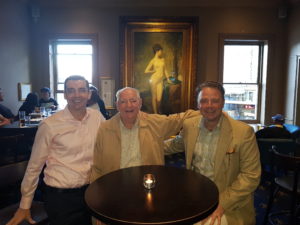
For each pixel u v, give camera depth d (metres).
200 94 1.52
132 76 5.02
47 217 1.73
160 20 4.86
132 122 1.67
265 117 5.15
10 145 2.17
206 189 1.22
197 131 1.62
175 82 5.02
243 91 5.29
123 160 1.65
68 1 5.03
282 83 5.08
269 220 2.37
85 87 1.64
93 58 5.18
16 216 1.59
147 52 4.98
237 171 1.56
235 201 1.44
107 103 5.20
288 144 3.10
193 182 1.30
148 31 4.92
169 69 5.01
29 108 4.69
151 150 1.67
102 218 0.99
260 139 3.19
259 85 5.25
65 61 5.42
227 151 1.51
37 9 5.07
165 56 4.98
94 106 3.37
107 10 5.08
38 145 1.59
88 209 1.06
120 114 1.65
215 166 1.53
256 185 1.49
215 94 1.47
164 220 0.95
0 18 4.34
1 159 2.66
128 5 5.01
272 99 5.12
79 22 5.14
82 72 5.43
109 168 1.63
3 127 3.37
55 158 1.63
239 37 5.01
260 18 4.99
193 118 1.69
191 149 1.63
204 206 1.05
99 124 1.76
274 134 3.22
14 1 4.69
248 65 5.24
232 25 5.00
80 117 1.69
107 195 1.16
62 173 1.61
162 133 1.73
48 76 5.32
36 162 1.60
